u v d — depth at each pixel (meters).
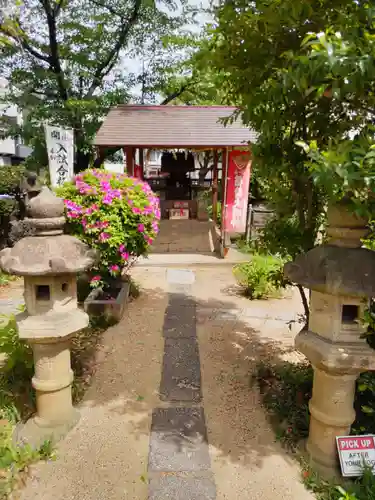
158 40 9.12
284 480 2.49
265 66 2.39
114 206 4.46
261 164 2.71
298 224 3.01
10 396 3.17
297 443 2.79
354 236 2.37
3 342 3.53
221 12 2.39
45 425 2.86
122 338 4.44
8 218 7.90
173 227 9.46
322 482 2.43
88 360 3.92
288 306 5.64
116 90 9.11
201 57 2.68
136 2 8.29
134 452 2.70
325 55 1.71
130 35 8.94
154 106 8.52
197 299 5.86
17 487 2.38
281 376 3.50
